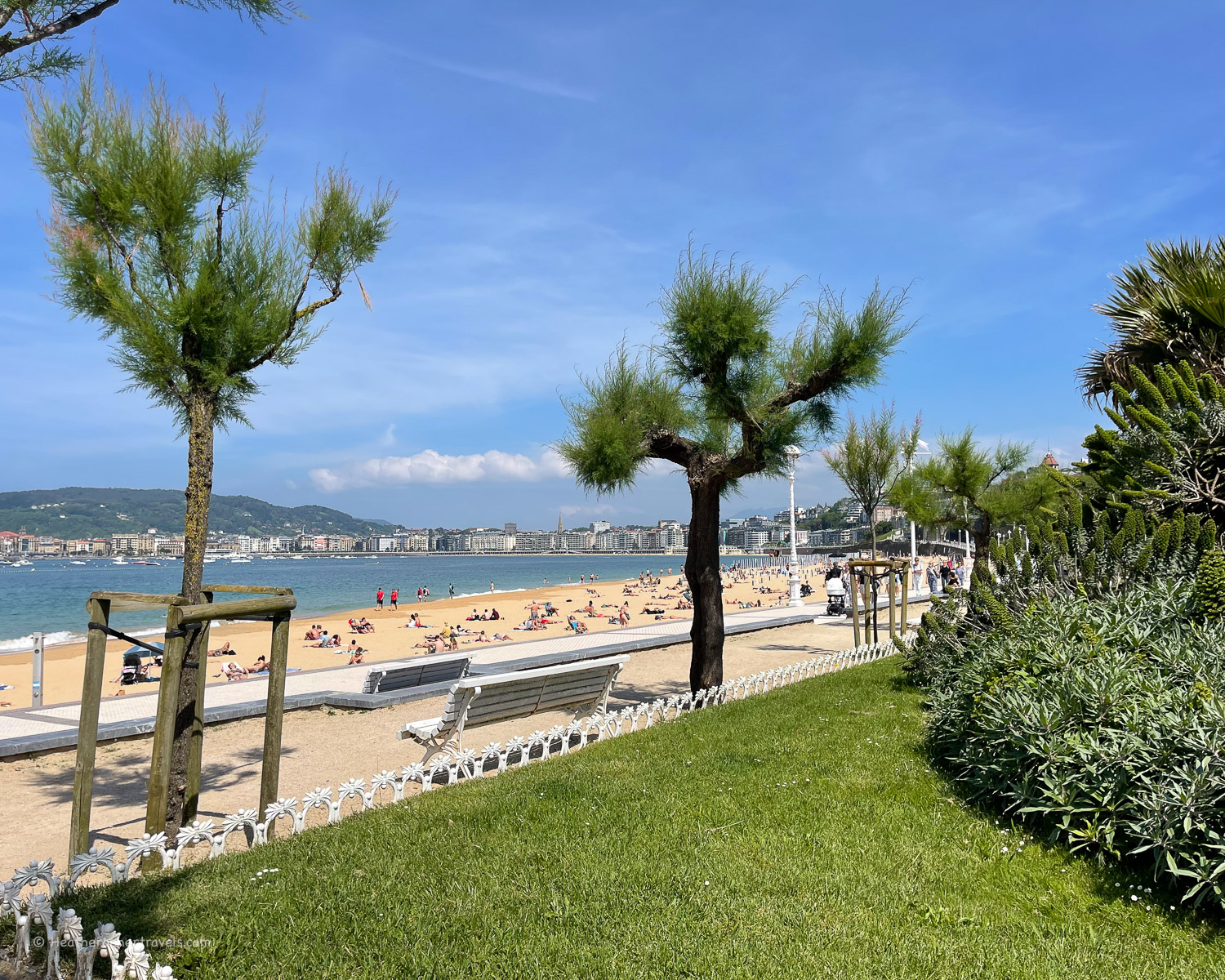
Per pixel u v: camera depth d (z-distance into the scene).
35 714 10.77
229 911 4.07
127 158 5.62
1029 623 7.16
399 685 12.18
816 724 8.41
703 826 5.34
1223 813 4.09
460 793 6.19
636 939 3.80
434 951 3.67
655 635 19.59
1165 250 12.89
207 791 7.45
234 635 33.19
